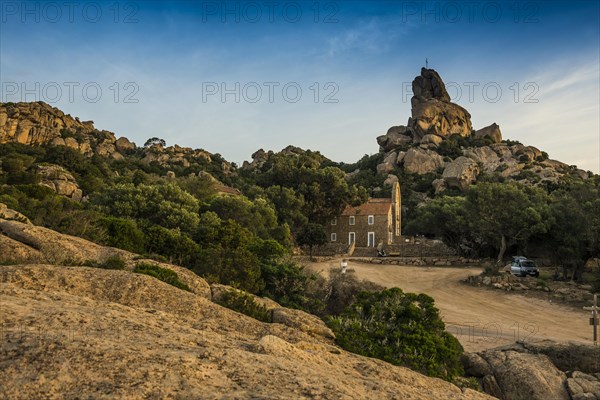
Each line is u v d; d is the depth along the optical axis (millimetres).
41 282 11094
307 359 7633
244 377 5590
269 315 15062
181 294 11922
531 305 33969
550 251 49312
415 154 120875
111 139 139000
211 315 11328
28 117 107000
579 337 25031
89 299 9047
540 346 18641
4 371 4805
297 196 73125
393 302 17203
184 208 43969
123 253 19109
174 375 5211
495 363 16969
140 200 43469
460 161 104500
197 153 142750
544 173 104250
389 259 58594
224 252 25016
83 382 4785
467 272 48750
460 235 62875
